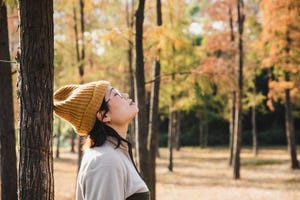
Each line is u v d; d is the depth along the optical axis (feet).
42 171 8.55
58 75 39.68
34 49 8.64
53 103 8.72
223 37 65.05
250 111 137.69
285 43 59.98
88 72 47.47
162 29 25.09
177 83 47.83
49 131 8.68
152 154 27.89
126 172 7.21
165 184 55.42
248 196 44.57
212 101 106.93
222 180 58.39
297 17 57.88
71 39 49.52
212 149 129.59
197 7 77.20
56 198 43.39
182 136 146.72
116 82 56.95
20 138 8.65
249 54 73.15
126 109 7.84
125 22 55.01
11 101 18.30
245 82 79.41
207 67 48.70
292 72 63.26
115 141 7.55
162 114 117.50
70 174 67.46
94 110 7.68
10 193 18.30
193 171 70.90
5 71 18.11
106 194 6.95
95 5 48.88
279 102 131.85
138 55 21.44
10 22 42.47
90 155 7.33
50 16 8.85
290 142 68.33
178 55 46.91
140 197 7.27
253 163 79.05
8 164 18.22
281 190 48.19
